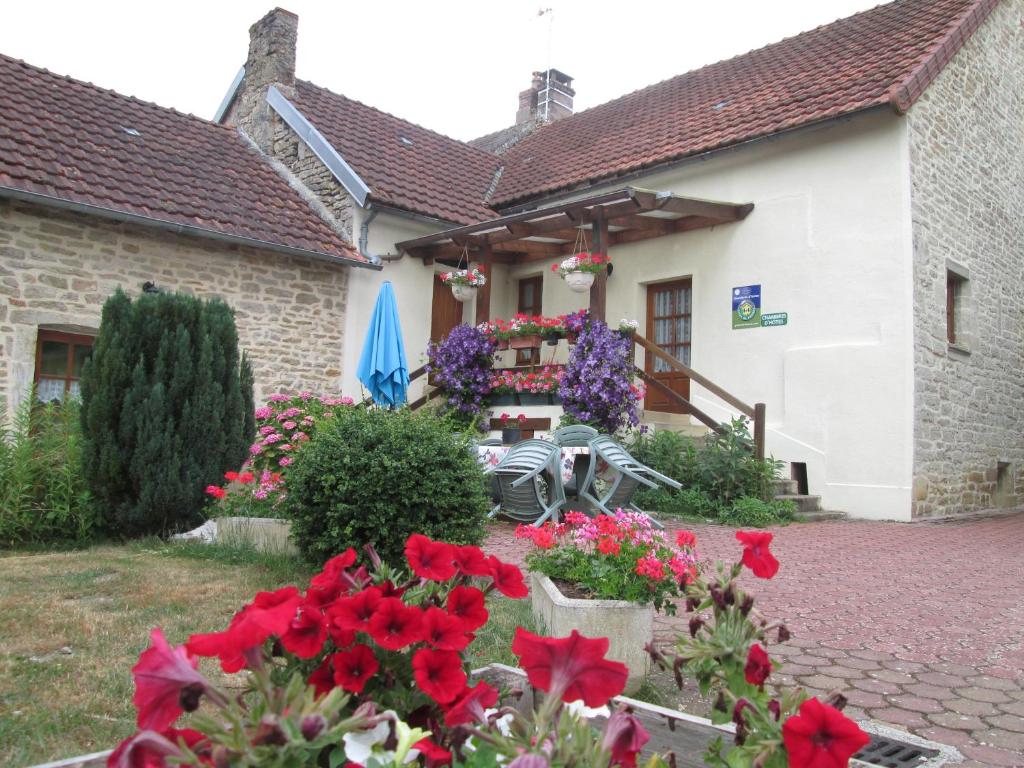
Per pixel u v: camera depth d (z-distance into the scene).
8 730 2.65
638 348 12.12
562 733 1.27
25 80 10.36
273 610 1.25
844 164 9.81
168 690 1.19
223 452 6.96
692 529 8.05
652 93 15.57
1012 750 2.89
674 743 1.90
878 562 6.48
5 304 8.12
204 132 12.20
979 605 5.04
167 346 6.70
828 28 13.45
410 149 13.98
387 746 1.34
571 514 4.02
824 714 1.29
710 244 11.14
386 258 11.70
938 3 11.66
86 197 8.53
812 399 9.87
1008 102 12.05
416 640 1.57
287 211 11.07
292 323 10.55
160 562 5.54
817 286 9.97
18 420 7.17
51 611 4.15
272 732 1.12
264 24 12.97
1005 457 11.48
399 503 5.04
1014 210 12.17
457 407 11.06
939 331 9.80
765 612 4.80
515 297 14.11
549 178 13.47
